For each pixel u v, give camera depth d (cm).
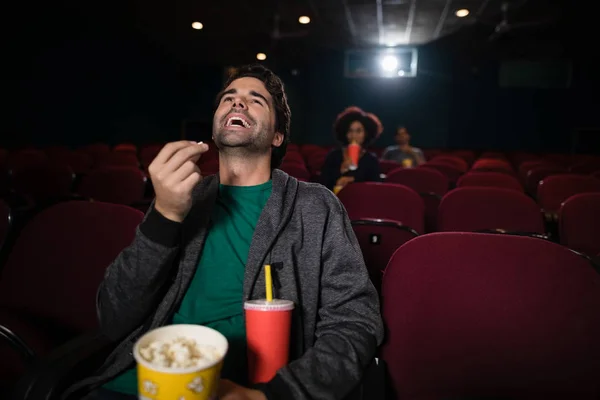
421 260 102
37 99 825
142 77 1152
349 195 258
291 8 848
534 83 1229
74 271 135
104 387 96
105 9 856
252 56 1257
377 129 367
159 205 90
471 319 99
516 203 250
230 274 102
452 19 907
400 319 102
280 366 84
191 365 65
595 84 1199
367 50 1199
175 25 970
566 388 94
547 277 96
